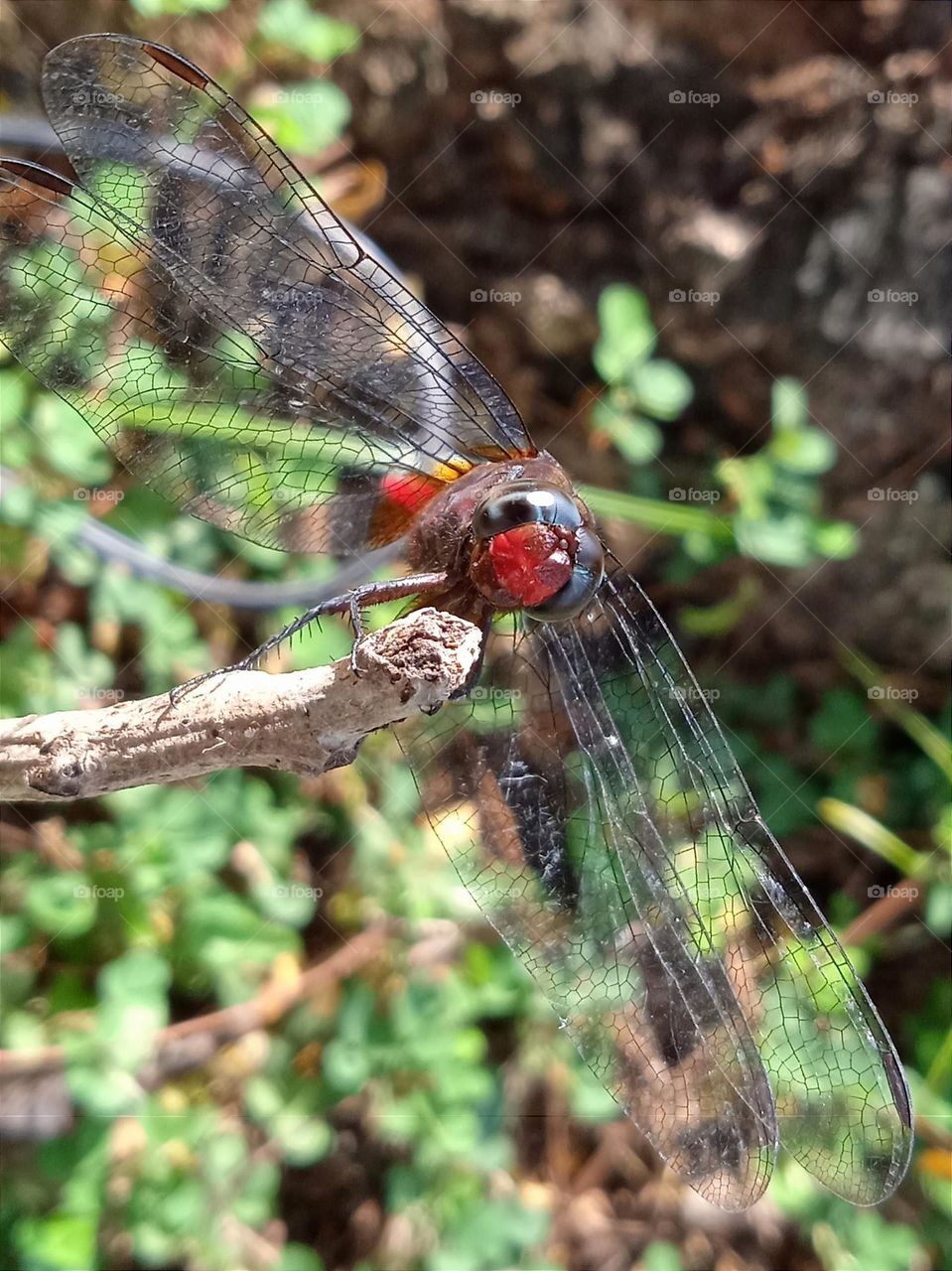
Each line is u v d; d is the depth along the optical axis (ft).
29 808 0.26
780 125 0.33
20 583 0.28
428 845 0.28
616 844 0.18
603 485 0.35
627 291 0.30
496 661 0.18
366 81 0.32
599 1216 0.30
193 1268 0.25
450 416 0.17
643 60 0.33
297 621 0.15
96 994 0.25
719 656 0.36
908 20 0.31
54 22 0.28
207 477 0.17
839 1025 0.16
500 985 0.28
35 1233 0.22
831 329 0.33
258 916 0.27
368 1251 0.27
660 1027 0.17
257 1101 0.26
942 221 0.32
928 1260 0.30
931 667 0.35
